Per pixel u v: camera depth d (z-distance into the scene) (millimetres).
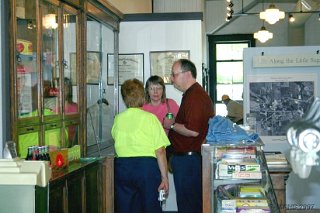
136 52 5695
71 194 2812
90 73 4180
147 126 3334
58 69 3332
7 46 2537
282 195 3023
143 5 8148
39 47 2982
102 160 3488
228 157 2723
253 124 5008
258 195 2572
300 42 15516
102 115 4613
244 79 5500
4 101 2520
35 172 1889
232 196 2600
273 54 5406
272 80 5441
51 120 3156
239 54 15773
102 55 4664
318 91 5398
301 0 12484
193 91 3596
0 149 2482
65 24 3502
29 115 2836
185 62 3639
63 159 2873
